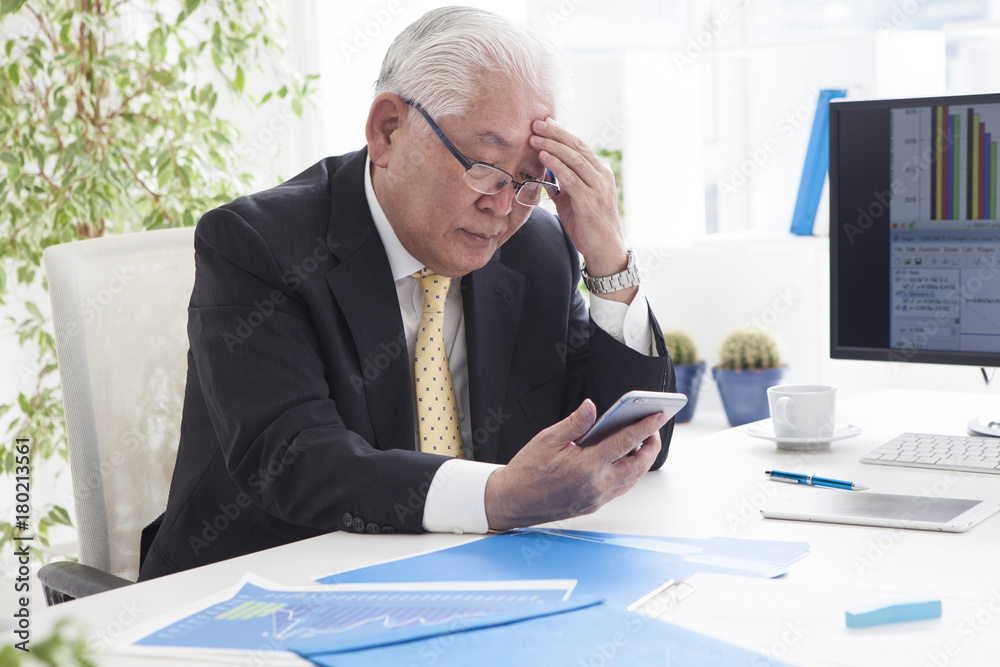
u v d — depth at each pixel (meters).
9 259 2.55
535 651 0.65
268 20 2.31
